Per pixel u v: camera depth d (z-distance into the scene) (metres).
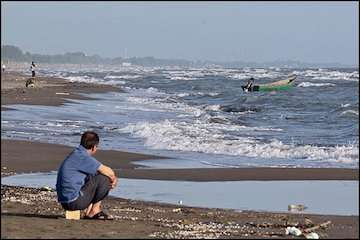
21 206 39.75
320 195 48.16
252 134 98.38
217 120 120.88
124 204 43.62
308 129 109.19
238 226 35.56
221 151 77.06
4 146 76.81
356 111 145.12
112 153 73.81
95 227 32.34
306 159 72.00
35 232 30.20
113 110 145.75
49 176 57.00
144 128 98.06
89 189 34.88
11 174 58.06
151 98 199.62
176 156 73.00
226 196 47.47
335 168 62.81
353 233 33.62
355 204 43.78
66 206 34.75
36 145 78.31
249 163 68.44
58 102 163.00
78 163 34.75
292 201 44.94
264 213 40.69
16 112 130.75
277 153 75.38
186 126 104.69
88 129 101.31
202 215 39.56
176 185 52.91
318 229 34.78
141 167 64.12
